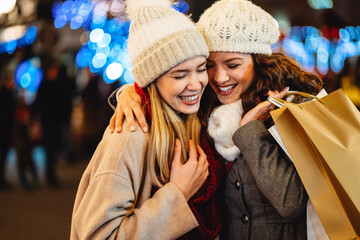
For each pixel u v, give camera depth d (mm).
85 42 9484
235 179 1618
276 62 1664
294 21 5672
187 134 1650
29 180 6121
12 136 5668
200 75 1522
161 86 1518
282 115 1461
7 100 5688
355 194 1303
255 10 1642
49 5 8828
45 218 4289
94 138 7809
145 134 1504
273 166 1486
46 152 5801
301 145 1434
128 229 1396
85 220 1415
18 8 8773
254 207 1581
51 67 5980
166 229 1438
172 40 1451
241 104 1656
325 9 4668
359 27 4938
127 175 1456
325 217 1355
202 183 1562
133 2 1586
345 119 1458
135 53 1524
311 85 1709
